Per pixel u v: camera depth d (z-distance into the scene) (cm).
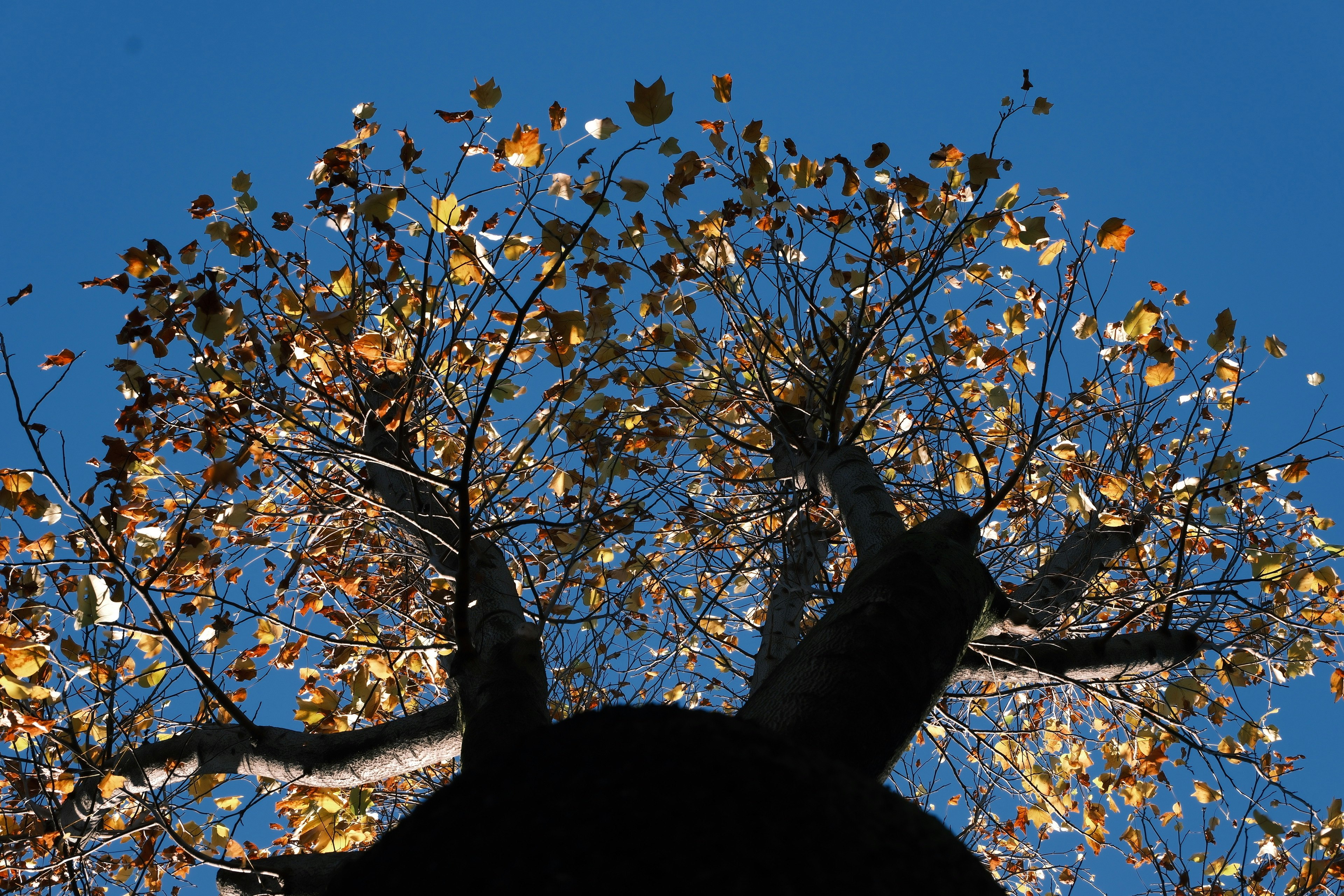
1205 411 546
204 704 448
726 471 604
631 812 146
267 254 423
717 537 521
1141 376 485
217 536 499
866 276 460
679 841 140
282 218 409
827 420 489
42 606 409
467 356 466
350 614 468
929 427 470
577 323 400
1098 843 545
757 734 172
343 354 445
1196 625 424
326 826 463
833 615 252
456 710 346
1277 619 451
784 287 477
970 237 469
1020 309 514
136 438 434
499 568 374
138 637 475
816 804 153
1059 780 616
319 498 439
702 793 150
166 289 399
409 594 476
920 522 493
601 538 470
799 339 494
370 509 450
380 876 154
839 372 461
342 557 507
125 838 440
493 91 370
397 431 423
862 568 281
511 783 163
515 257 430
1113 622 459
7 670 386
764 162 454
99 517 411
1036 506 480
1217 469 499
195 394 438
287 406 442
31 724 389
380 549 501
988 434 517
